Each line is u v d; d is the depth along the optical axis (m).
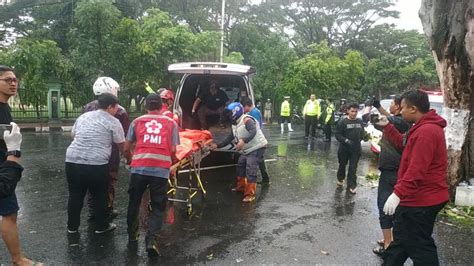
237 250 4.91
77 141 5.00
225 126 10.07
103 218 5.28
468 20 6.56
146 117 4.93
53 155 11.08
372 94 35.91
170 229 5.59
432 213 3.48
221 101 10.19
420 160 3.40
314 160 11.59
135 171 4.75
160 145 4.76
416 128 3.55
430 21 7.00
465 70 6.85
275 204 6.96
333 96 28.23
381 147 4.82
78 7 18.25
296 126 24.05
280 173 9.61
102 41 18.42
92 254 4.67
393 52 42.72
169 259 4.60
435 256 3.53
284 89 26.33
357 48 44.25
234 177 8.87
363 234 5.59
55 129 17.33
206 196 7.33
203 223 5.87
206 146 6.98
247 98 7.58
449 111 7.10
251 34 30.06
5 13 23.89
